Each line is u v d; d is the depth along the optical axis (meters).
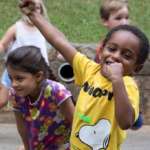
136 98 4.08
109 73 3.93
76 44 9.65
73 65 4.44
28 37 7.73
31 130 5.02
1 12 12.69
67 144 5.05
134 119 4.06
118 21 6.43
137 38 4.07
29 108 4.94
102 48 4.19
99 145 4.19
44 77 4.85
